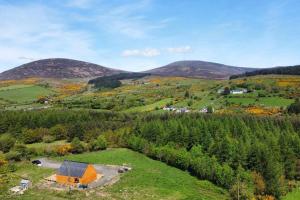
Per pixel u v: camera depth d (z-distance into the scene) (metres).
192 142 132.00
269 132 125.62
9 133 155.50
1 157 120.50
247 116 160.38
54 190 92.69
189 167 117.94
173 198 89.31
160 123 149.75
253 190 96.00
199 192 96.19
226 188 99.50
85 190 93.38
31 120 168.38
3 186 93.56
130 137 148.25
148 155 135.00
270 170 100.06
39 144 152.88
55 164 121.19
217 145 118.19
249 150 110.94
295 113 174.75
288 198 95.44
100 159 129.25
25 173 108.88
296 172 111.94
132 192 92.62
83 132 161.00
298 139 119.75
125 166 119.19
